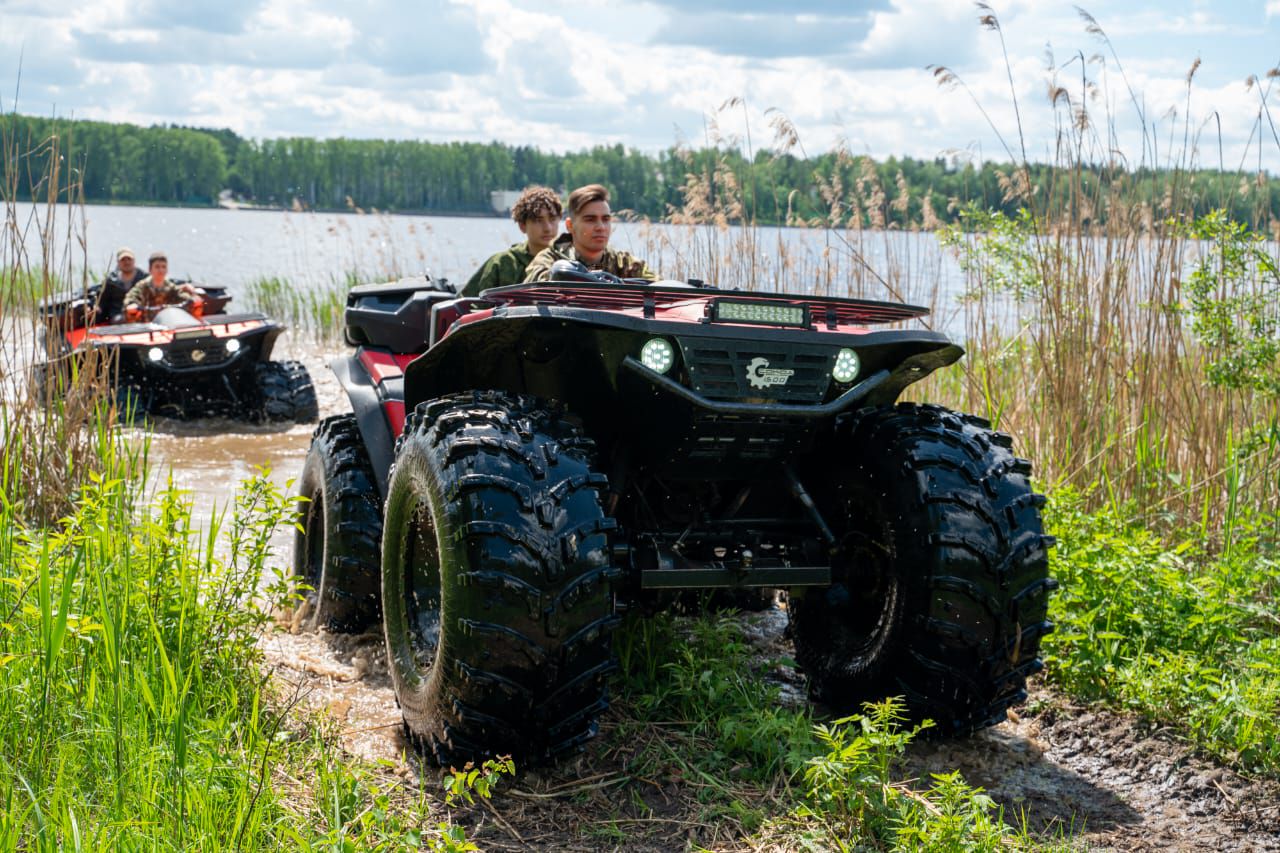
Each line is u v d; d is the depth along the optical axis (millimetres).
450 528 2906
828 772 2840
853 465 3484
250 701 3328
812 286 7621
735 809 2928
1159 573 4258
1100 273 6059
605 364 3113
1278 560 4699
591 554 2902
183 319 9438
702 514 3650
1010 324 6586
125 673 3041
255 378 9461
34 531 4391
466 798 2955
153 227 74812
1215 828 3023
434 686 3018
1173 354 5918
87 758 2729
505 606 2826
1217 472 5578
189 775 2600
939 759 3381
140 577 3527
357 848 2449
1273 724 3412
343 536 4102
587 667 2943
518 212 4906
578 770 3180
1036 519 3312
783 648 4266
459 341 3236
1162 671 3697
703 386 3062
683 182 7750
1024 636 3281
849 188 7492
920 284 7609
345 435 4355
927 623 3229
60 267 5547
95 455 5414
